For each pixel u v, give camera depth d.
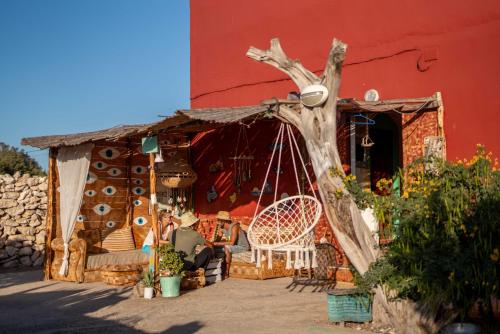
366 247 6.07
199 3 13.58
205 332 6.06
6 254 13.41
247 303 7.75
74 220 10.34
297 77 6.55
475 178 5.76
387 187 6.32
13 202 13.81
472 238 5.46
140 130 8.76
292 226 9.37
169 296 8.38
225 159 11.98
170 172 11.37
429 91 8.93
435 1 8.91
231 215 11.71
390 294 5.79
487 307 5.43
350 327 6.11
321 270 9.70
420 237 5.75
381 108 8.43
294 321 6.48
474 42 8.39
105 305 7.87
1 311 7.63
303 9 11.10
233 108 8.74
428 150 8.44
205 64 13.36
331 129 6.34
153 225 8.77
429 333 5.46
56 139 10.88
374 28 9.81
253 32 12.14
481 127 8.23
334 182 6.20
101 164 11.54
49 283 10.31
